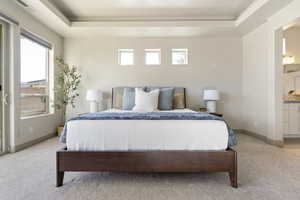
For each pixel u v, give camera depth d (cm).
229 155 179
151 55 460
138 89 400
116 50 450
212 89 447
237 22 371
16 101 294
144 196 164
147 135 185
